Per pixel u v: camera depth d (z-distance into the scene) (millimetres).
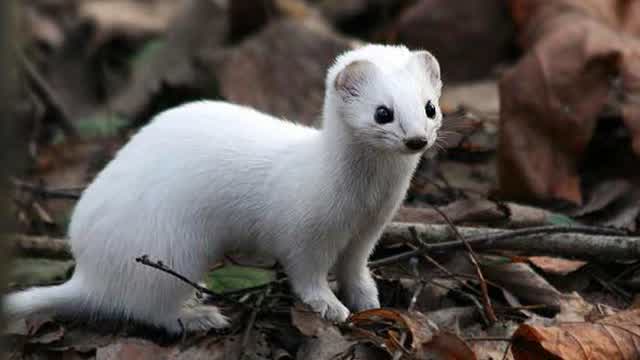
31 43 18703
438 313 9016
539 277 9422
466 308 9070
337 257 8953
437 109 8148
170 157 8648
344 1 19750
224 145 8641
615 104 12359
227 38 17031
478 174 12352
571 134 11633
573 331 8320
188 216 8570
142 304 8734
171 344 8859
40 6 21938
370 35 19109
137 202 8570
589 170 12023
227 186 8570
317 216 8391
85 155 14594
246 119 8930
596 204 11195
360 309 9125
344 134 8234
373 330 8594
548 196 11523
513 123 11805
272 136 8742
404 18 17078
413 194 11492
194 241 8625
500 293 9523
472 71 16844
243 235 8820
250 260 10148
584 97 11734
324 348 8320
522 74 11938
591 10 13039
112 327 9047
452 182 12172
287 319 8914
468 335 8875
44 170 14211
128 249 8562
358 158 8266
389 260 9414
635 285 9789
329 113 8375
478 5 16844
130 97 17188
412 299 9008
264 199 8547
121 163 8812
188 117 8891
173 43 17344
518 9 13969
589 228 9672
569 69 11859
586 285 9898
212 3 17391
